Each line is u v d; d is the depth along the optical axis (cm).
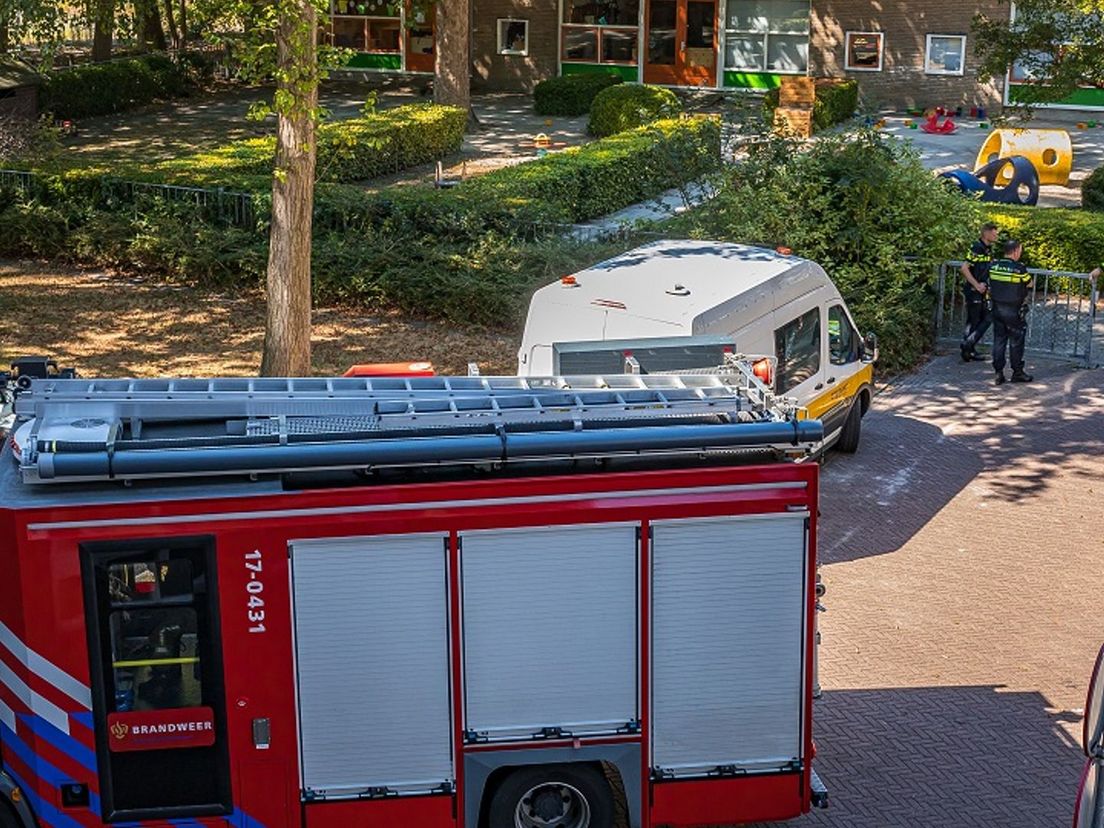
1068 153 2742
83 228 2119
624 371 1055
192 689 756
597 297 1249
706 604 786
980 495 1410
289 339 1584
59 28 2077
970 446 1543
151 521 734
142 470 730
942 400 1694
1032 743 971
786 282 1336
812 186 1809
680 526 775
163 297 1991
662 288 1266
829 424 1438
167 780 764
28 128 2605
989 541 1305
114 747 754
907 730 988
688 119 2569
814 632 801
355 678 766
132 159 2658
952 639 1121
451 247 1964
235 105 3641
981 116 3506
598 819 821
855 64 3622
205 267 2033
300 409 840
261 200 2073
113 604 740
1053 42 2572
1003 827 875
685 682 793
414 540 756
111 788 760
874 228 1812
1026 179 2502
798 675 802
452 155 3020
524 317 1850
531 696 782
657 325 1209
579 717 788
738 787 809
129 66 3566
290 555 748
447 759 782
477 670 775
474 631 771
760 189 1842
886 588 1209
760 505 778
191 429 820
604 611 779
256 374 1673
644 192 2406
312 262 1947
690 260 1352
